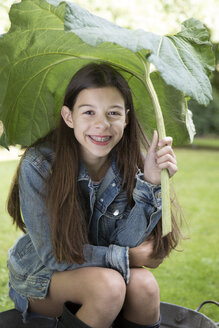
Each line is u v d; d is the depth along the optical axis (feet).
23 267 5.42
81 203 5.47
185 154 33.27
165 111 5.76
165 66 3.94
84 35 3.75
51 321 5.60
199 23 4.84
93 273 4.86
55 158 5.32
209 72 4.69
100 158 5.56
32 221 5.16
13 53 4.90
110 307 4.68
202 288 8.66
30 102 5.63
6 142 5.73
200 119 44.09
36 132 5.81
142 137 5.85
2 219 13.58
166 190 4.60
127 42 3.83
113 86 4.99
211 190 19.19
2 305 7.65
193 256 10.55
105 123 4.95
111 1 30.50
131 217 5.39
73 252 5.00
